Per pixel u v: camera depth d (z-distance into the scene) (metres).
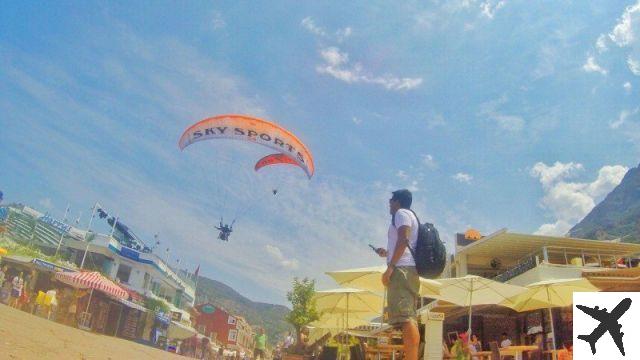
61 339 9.09
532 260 20.88
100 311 32.38
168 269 50.69
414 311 3.74
